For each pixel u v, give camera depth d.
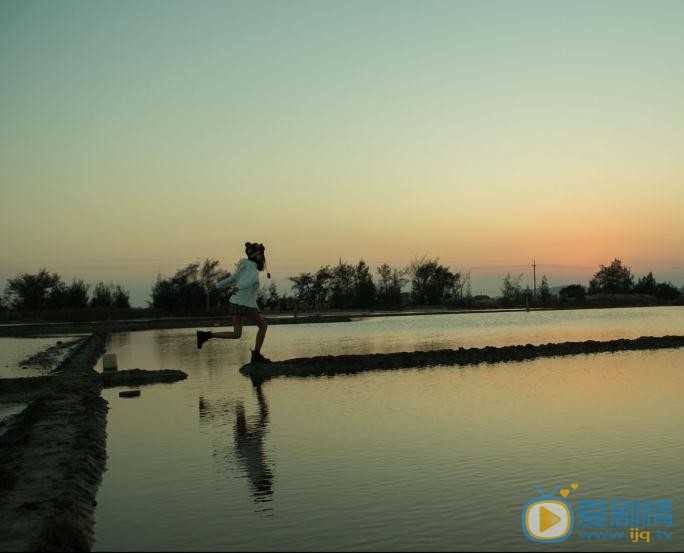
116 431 9.84
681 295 105.12
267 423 10.09
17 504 6.35
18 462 7.86
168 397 12.86
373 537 5.67
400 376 14.98
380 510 6.29
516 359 17.94
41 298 76.75
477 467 7.60
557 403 11.41
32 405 11.66
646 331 30.98
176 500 6.71
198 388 13.96
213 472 7.62
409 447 8.49
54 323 59.25
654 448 8.35
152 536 5.80
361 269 86.31
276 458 8.12
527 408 10.97
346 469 7.60
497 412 10.65
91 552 5.50
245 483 7.19
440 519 6.05
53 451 8.26
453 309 79.75
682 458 7.91
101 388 14.48
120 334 39.94
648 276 102.62
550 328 34.31
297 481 7.21
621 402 11.47
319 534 5.75
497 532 5.76
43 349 29.56
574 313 59.97
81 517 6.09
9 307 76.94
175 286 76.19
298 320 50.84
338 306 83.88
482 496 6.65
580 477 7.23
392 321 47.56
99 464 8.02
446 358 17.61
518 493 6.73
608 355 18.80
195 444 8.91
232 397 12.62
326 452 8.33
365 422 10.01
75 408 11.29
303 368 16.08
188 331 41.91
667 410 10.74
